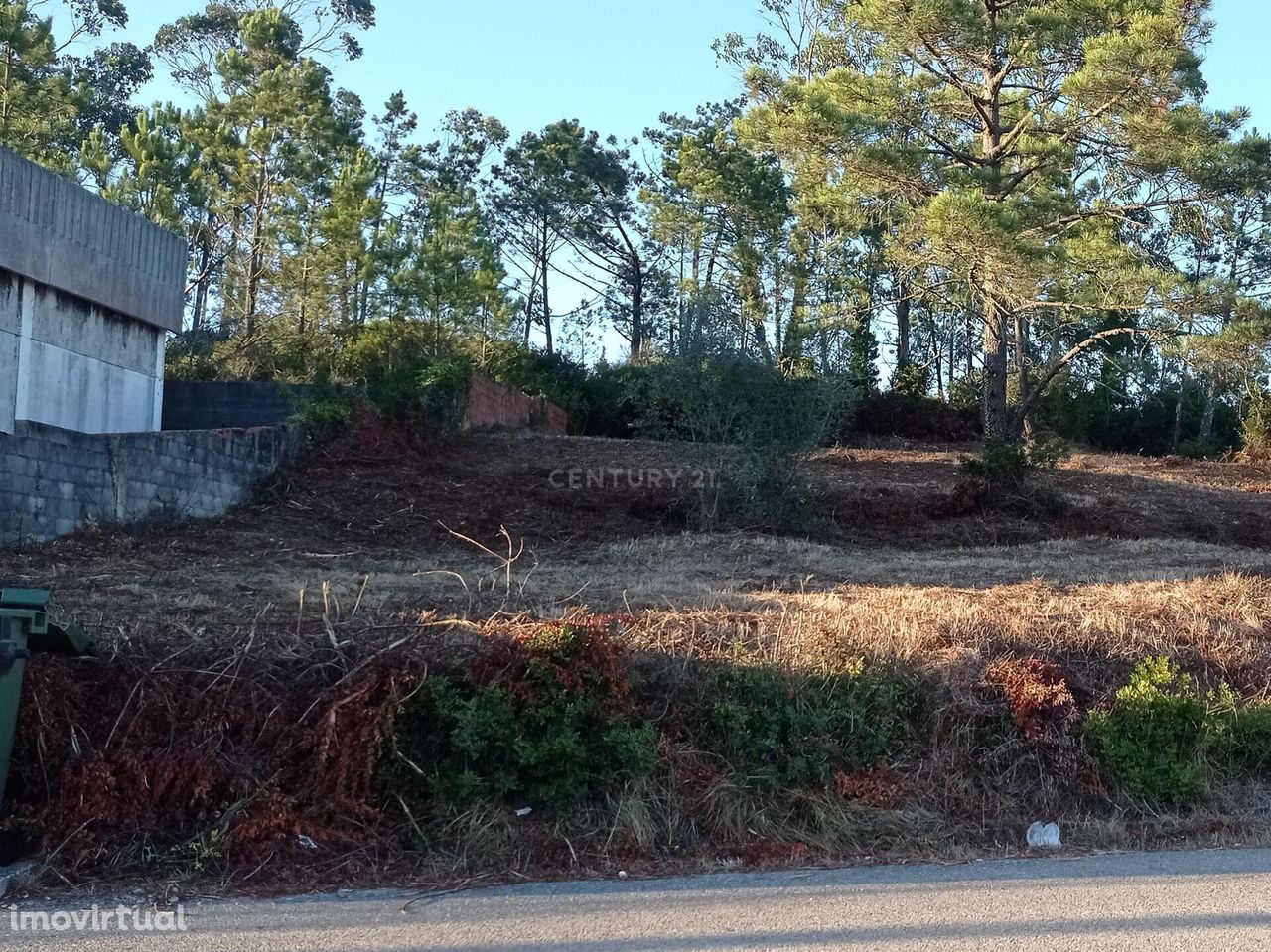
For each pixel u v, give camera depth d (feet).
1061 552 55.06
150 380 62.18
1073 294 72.64
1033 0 78.28
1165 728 28.68
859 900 20.86
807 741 27.17
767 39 124.36
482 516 58.03
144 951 18.15
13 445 43.50
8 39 88.53
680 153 120.98
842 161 75.56
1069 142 76.95
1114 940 18.54
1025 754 28.17
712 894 21.36
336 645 26.00
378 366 84.94
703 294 63.67
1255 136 71.15
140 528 48.98
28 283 52.49
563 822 24.71
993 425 84.02
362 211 94.43
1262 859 24.22
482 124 164.55
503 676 25.62
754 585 42.47
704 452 59.26
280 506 56.85
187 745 23.81
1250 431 99.40
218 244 119.96
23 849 22.50
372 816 23.91
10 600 21.94
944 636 31.83
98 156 93.81
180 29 134.41
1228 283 68.49
